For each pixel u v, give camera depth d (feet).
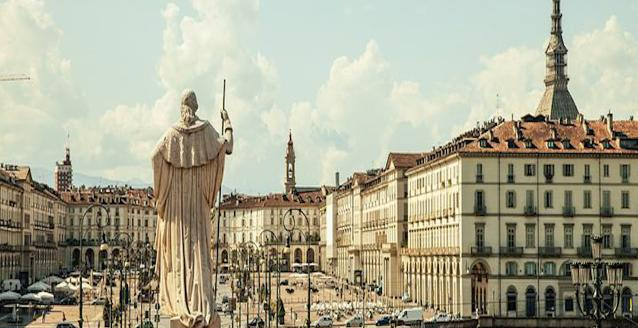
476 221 565.53
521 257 558.56
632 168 561.02
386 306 651.25
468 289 563.89
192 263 87.97
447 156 592.60
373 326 529.86
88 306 627.87
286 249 378.32
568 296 556.10
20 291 642.22
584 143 565.94
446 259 601.21
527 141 569.23
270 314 484.74
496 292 558.15
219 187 89.71
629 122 587.68
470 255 563.48
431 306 641.81
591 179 561.02
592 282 183.11
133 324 494.59
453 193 587.27
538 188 562.66
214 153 88.38
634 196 559.79
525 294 557.33
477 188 565.94
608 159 562.25
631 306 546.67
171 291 88.48
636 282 549.54
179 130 87.92
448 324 490.08
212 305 87.81
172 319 87.30
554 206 561.43
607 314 163.63
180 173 88.22
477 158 565.94
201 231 88.63
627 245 558.56
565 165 563.48
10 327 483.51
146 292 625.41
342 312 618.85
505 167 565.12
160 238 89.15
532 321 500.33
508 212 564.30
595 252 161.68
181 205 88.22
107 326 466.29
